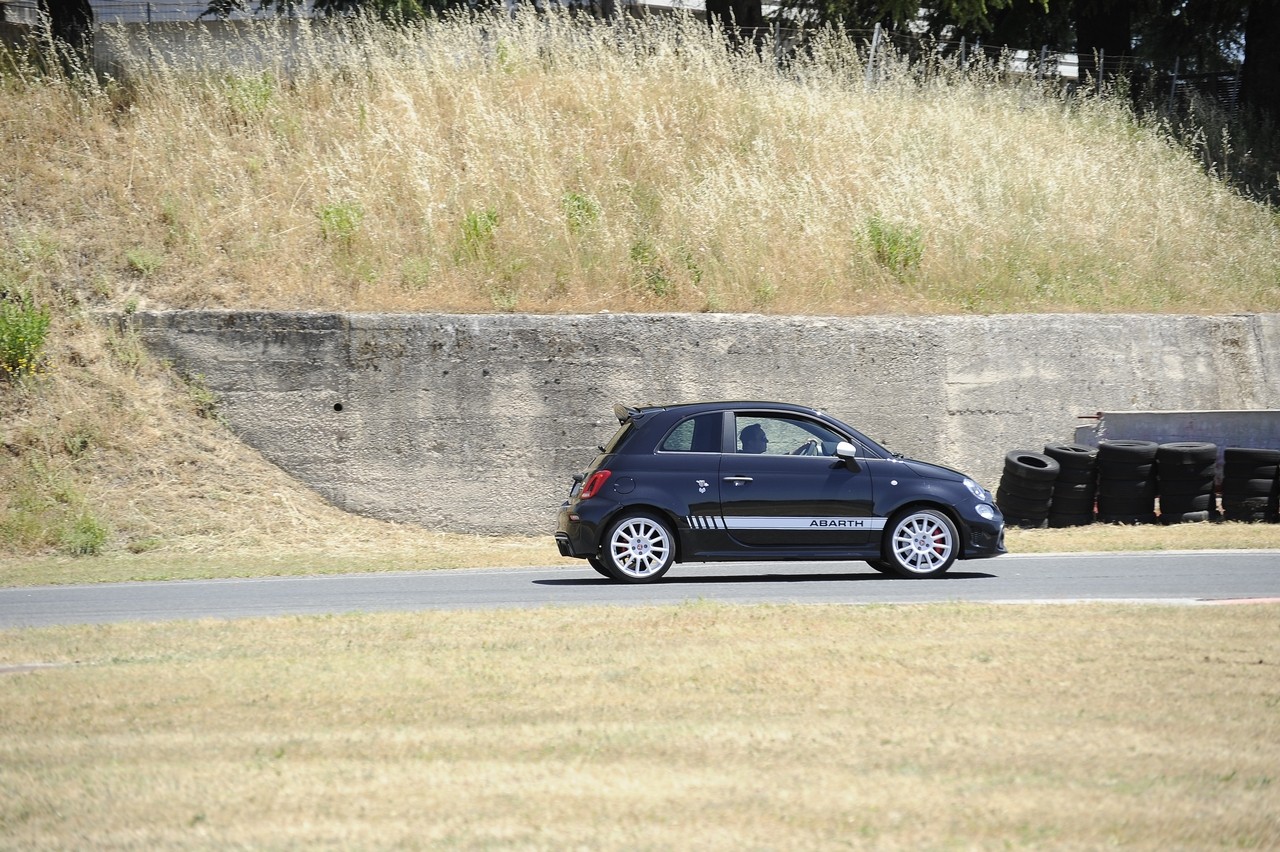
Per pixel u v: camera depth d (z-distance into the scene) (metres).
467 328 67.38
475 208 79.69
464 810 17.73
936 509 46.06
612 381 68.31
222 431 66.81
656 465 45.53
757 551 45.38
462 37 99.38
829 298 79.12
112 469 63.72
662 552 45.31
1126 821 17.00
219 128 87.94
